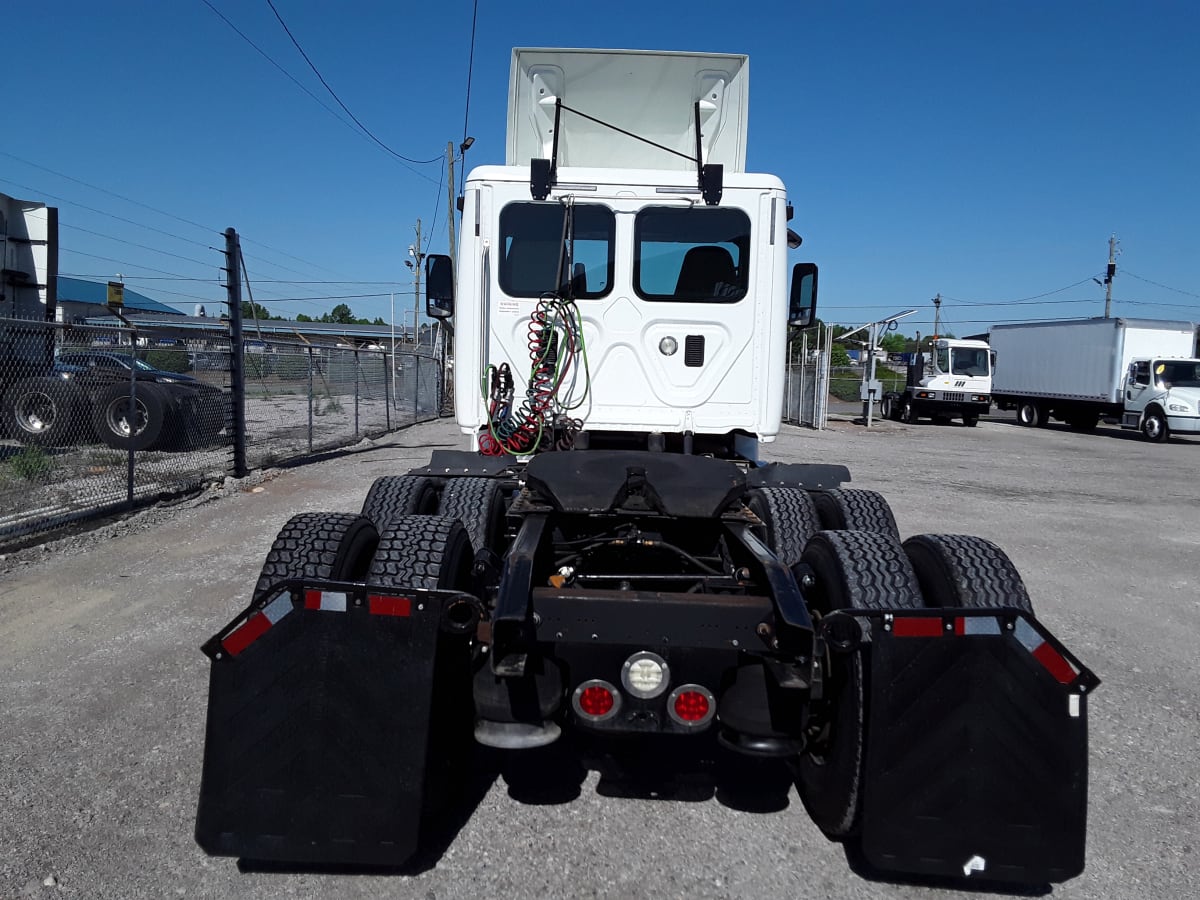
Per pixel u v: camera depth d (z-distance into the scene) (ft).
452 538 10.82
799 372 92.63
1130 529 33.47
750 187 18.28
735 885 10.05
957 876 9.53
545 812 11.56
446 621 9.06
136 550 24.22
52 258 42.55
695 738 13.73
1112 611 21.85
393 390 69.51
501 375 18.44
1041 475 50.52
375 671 9.08
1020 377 110.01
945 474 48.60
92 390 38.55
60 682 15.14
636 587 12.41
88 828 10.79
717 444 19.42
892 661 8.92
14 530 24.53
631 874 10.20
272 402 59.47
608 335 18.49
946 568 10.19
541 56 19.47
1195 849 11.08
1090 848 11.07
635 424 18.65
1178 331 92.63
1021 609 9.66
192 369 41.45
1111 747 14.02
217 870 10.04
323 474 38.70
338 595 9.07
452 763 10.60
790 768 12.07
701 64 19.57
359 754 9.09
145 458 37.96
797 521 14.48
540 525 11.66
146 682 15.20
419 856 10.46
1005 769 8.94
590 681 9.66
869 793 9.02
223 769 9.05
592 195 18.17
